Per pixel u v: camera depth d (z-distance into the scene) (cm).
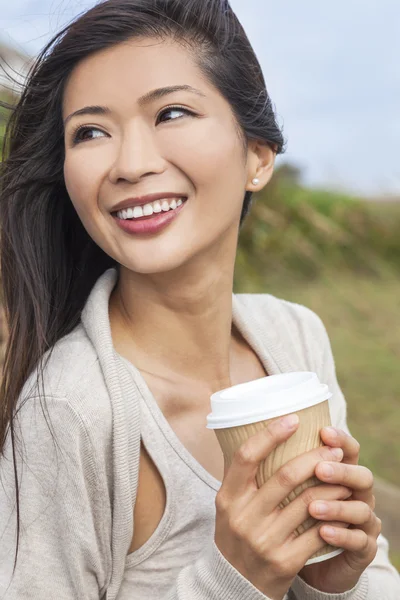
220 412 133
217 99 155
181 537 152
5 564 143
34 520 143
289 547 132
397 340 661
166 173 149
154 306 161
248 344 184
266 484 131
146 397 152
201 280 160
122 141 149
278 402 130
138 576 152
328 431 132
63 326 168
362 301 720
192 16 153
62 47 152
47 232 168
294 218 723
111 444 144
